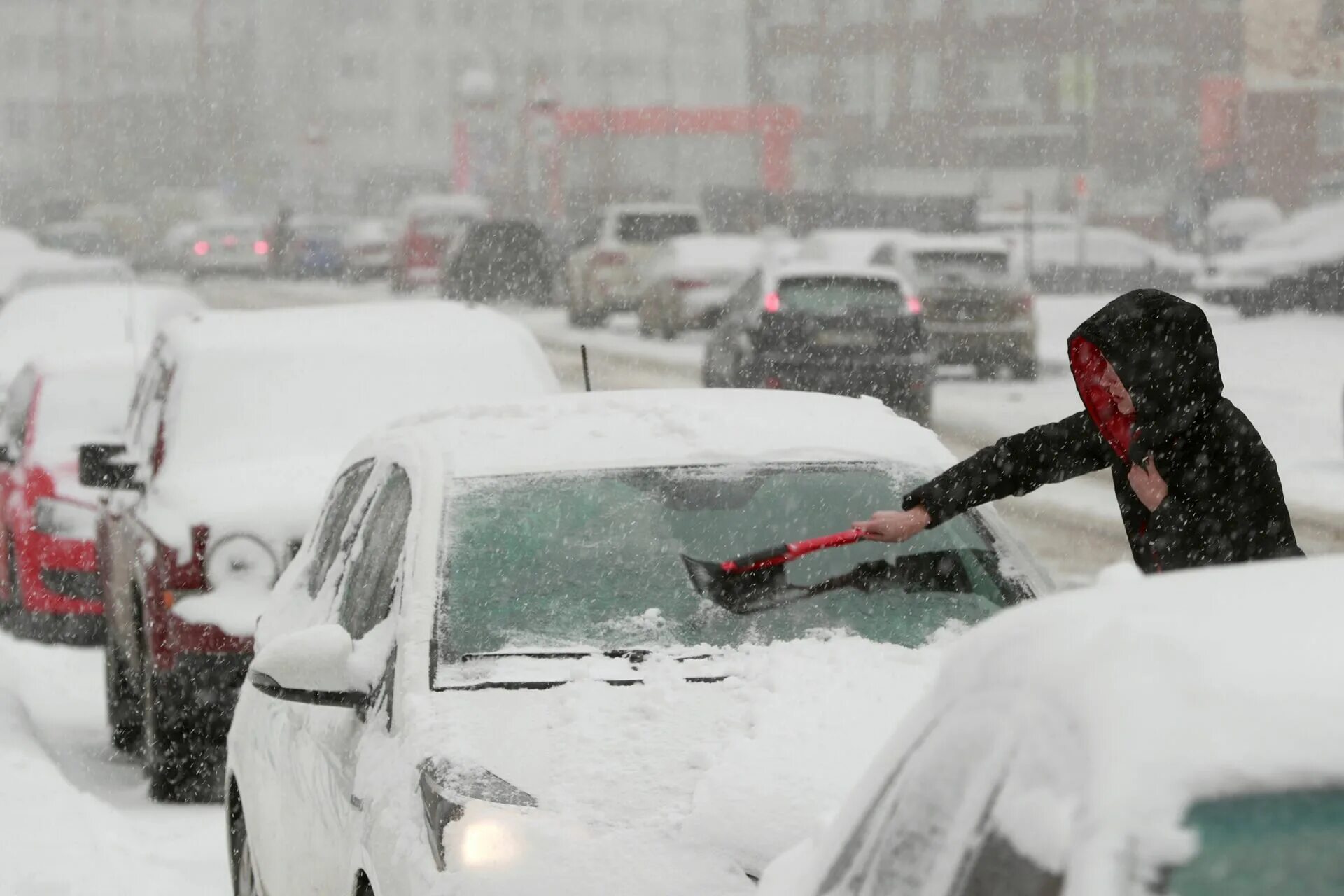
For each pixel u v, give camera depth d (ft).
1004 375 182.70
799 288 149.79
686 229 269.03
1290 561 13.48
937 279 180.86
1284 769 10.92
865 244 202.18
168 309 120.57
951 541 32.32
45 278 171.32
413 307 66.64
